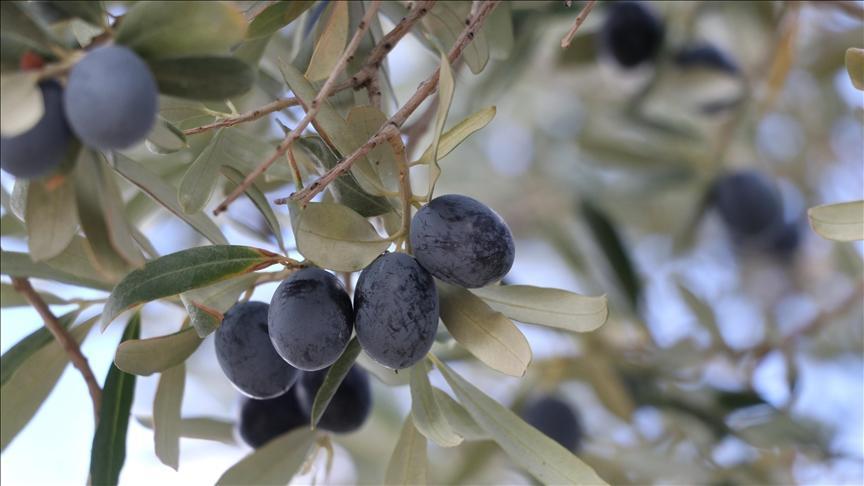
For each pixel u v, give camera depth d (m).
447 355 0.61
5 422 0.52
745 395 0.69
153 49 0.42
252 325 0.48
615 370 0.70
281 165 0.52
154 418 0.49
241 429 0.53
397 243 0.46
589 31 0.76
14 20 0.41
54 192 0.42
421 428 0.48
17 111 0.40
